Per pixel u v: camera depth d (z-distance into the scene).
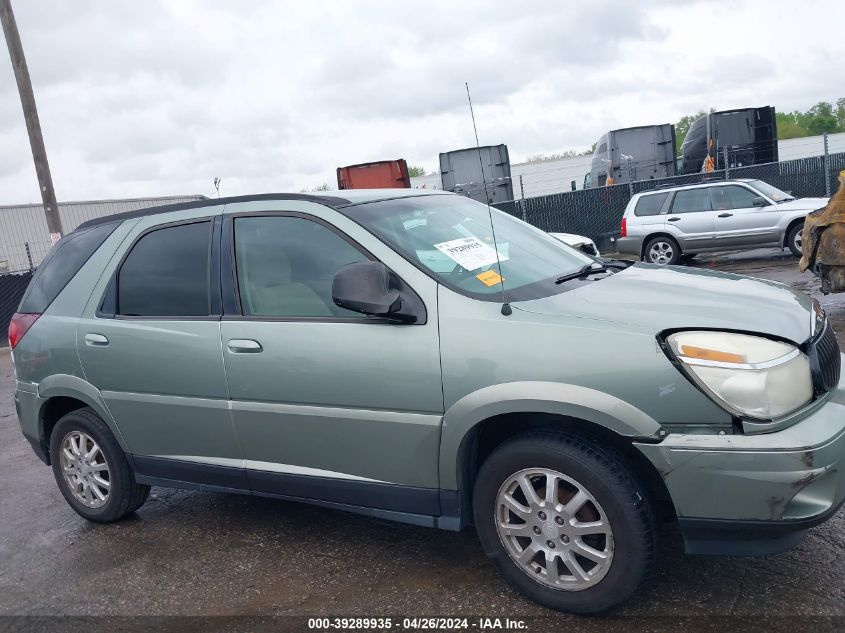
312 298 3.64
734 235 13.96
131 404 4.26
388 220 3.70
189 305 4.04
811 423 2.79
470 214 4.18
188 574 3.92
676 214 14.50
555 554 3.11
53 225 17.14
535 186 25.92
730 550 2.84
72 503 4.83
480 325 3.17
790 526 2.73
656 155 21.77
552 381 2.97
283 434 3.71
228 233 3.98
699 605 3.11
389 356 3.33
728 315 3.01
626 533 2.91
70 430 4.70
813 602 3.04
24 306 4.89
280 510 4.65
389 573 3.68
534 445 3.06
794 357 2.87
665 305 3.15
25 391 4.81
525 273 3.58
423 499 3.39
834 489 2.78
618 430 2.86
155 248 4.26
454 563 3.70
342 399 3.47
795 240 13.52
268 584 3.71
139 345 4.15
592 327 2.98
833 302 9.08
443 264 3.47
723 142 20.94
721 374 2.77
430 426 3.27
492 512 3.24
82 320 4.46
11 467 6.28
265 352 3.68
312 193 3.91
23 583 4.06
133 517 4.82
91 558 4.27
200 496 5.09
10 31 16.30
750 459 2.70
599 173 23.31
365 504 3.59
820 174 17.98
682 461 2.79
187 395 4.01
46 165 16.94
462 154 21.25
